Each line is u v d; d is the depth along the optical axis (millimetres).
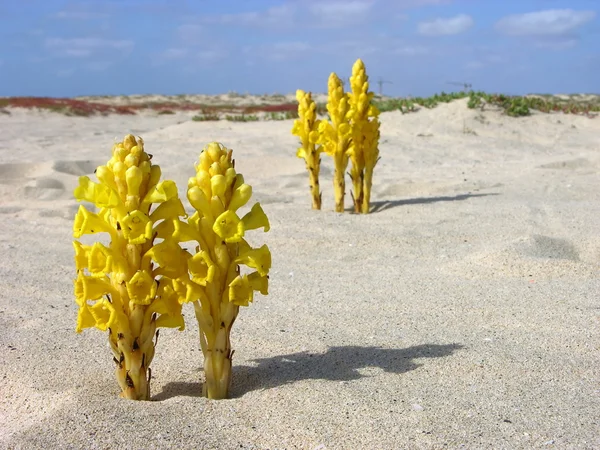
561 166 3139
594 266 1515
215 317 894
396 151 3926
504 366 990
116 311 870
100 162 3270
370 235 1822
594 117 5270
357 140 2135
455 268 1529
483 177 2855
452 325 1179
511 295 1336
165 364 1046
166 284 892
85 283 865
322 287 1428
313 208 2227
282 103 12203
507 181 2703
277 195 2564
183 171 3035
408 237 1797
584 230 1772
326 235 1830
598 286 1383
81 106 8586
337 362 1013
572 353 1043
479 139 4422
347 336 1132
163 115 8711
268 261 909
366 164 2139
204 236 886
